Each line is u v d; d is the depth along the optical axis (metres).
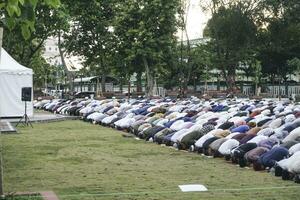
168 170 10.55
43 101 36.53
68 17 33.06
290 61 54.22
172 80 51.72
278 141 11.21
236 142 11.73
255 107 21.52
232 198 7.80
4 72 23.28
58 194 8.05
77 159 12.12
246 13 46.62
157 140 15.23
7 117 23.62
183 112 20.02
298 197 7.88
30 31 4.83
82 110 26.16
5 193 7.75
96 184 8.98
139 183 9.09
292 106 21.58
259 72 56.94
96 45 40.72
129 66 40.75
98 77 51.28
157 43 38.22
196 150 13.11
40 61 53.97
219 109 21.80
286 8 46.41
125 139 16.58
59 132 18.94
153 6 37.34
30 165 11.17
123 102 28.80
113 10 39.75
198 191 8.34
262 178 9.55
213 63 47.84
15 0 4.37
